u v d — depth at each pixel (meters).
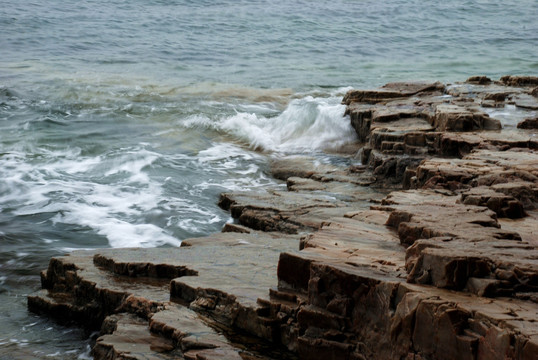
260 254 10.27
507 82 22.84
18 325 9.66
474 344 5.88
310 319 7.24
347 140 20.03
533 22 46.19
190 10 47.66
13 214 14.21
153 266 9.70
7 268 11.72
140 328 8.16
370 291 6.84
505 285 6.48
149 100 24.22
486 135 16.17
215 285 8.55
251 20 44.09
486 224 8.80
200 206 14.91
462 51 35.84
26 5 47.19
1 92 24.33
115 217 14.20
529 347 5.39
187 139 20.28
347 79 28.39
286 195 14.60
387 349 6.59
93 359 8.08
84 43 35.41
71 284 10.15
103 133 20.44
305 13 47.66
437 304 6.20
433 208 9.70
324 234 9.30
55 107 22.97
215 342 7.47
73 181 16.34
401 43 38.09
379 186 15.57
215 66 30.80
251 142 20.19
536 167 13.11
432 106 19.41
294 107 21.67
